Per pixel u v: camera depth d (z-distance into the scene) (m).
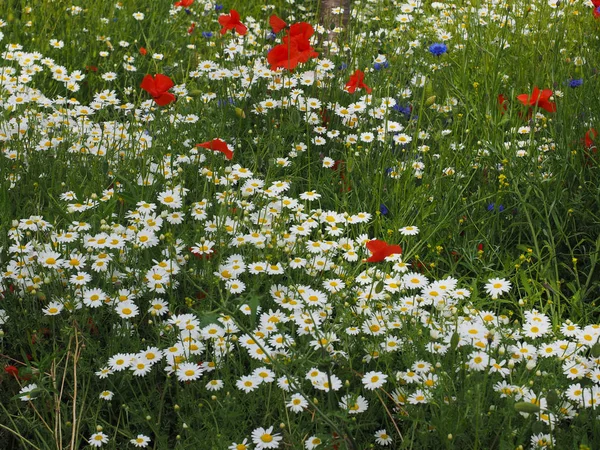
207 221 2.34
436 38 3.17
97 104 2.71
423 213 2.47
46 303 2.18
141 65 3.10
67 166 2.52
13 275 2.19
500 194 2.46
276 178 2.56
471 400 1.95
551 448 1.92
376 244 2.09
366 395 2.08
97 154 2.54
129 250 2.26
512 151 2.53
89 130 2.66
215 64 2.94
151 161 2.57
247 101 2.85
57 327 2.18
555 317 2.22
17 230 2.26
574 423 1.98
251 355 2.06
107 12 3.48
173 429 2.06
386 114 2.59
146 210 2.27
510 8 3.18
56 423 1.99
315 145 2.72
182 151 2.61
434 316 2.17
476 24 3.24
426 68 2.99
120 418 2.07
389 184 2.57
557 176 2.50
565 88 2.71
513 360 2.03
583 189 2.52
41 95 2.68
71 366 2.10
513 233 2.51
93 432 2.02
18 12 3.34
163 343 2.12
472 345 2.05
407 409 2.00
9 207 2.35
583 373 2.01
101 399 2.07
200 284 2.24
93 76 3.00
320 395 2.06
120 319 2.18
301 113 2.74
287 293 2.19
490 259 2.40
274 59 2.63
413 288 2.21
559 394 2.00
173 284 2.22
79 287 2.16
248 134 2.72
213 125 2.71
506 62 2.98
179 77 3.08
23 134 2.53
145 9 3.59
